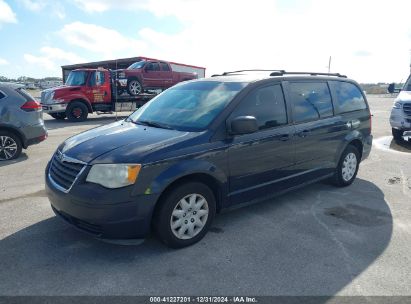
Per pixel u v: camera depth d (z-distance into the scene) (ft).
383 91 210.38
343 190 18.93
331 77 18.63
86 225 11.32
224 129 13.05
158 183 11.23
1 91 24.47
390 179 21.17
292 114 15.69
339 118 18.17
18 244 12.27
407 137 36.86
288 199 17.34
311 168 16.83
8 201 16.46
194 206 12.35
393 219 15.08
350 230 13.92
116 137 12.75
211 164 12.48
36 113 25.76
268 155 14.46
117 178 10.85
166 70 62.75
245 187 13.92
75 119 51.31
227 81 15.23
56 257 11.47
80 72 52.49
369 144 20.67
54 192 11.83
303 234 13.48
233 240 12.89
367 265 11.36
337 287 10.16
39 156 26.09
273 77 15.34
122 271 10.74
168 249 12.12
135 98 56.85
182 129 13.24
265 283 10.28
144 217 11.21
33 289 9.78
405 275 10.84
